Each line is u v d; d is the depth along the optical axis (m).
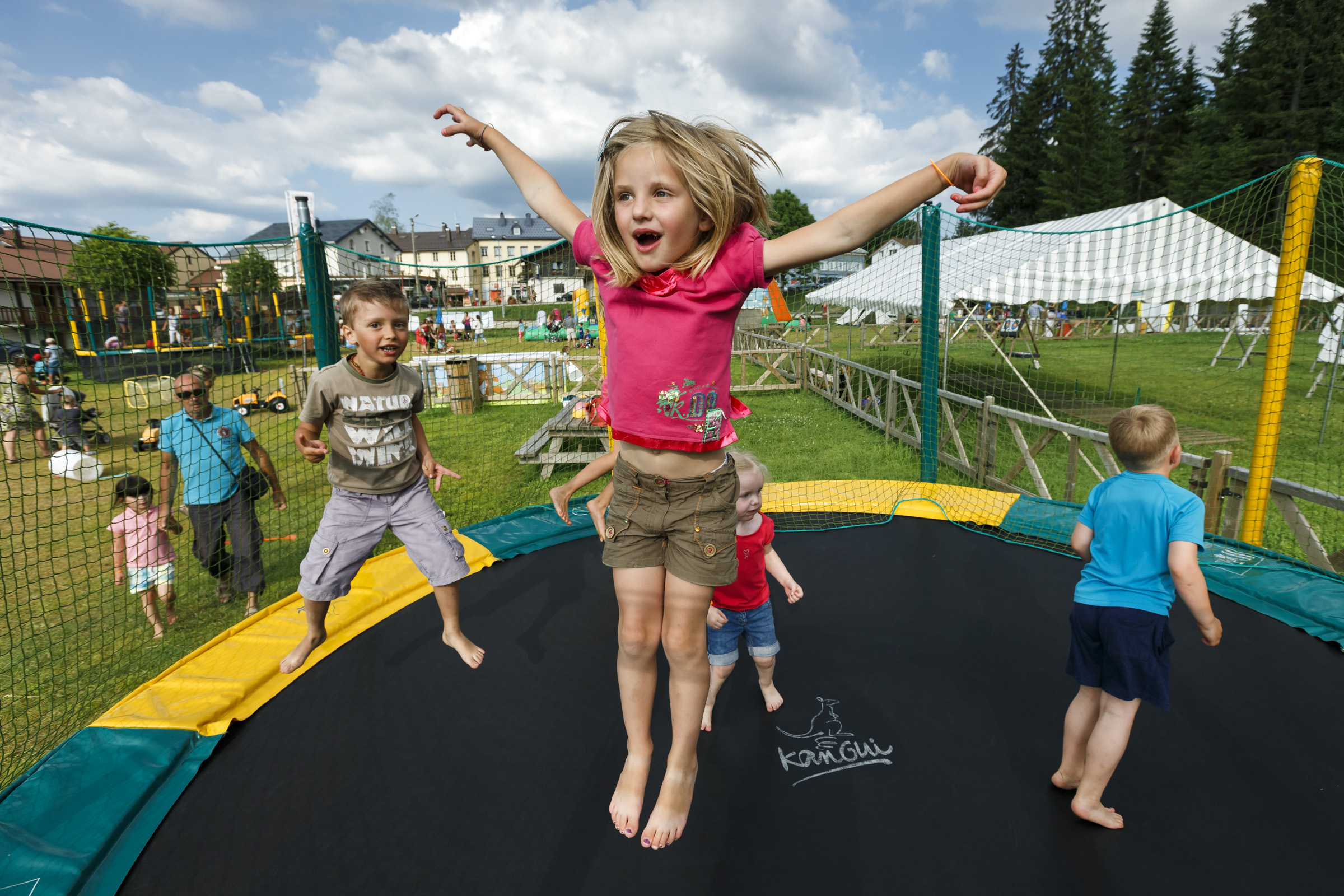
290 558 4.50
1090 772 1.83
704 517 1.35
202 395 3.44
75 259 4.00
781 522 4.41
